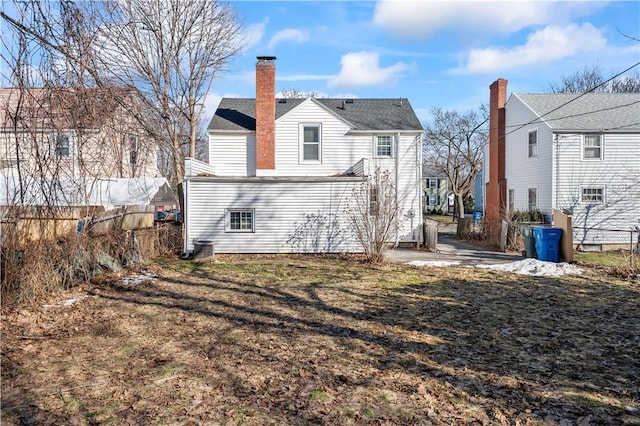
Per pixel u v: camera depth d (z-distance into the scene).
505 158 25.89
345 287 10.89
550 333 7.09
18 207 8.52
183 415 4.26
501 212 23.48
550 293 10.29
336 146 20.67
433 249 18.94
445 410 4.37
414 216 20.67
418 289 10.71
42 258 9.30
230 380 5.11
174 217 26.27
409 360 5.81
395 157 20.72
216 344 6.45
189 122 27.80
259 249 17.72
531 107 23.19
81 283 10.63
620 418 4.20
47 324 7.44
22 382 5.03
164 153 27.30
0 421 4.14
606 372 5.41
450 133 42.78
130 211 14.66
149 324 7.51
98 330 7.13
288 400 4.59
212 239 17.62
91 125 9.31
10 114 7.94
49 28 7.58
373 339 6.72
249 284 11.25
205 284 11.23
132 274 12.38
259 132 20.16
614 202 21.08
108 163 14.50
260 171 20.14
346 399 4.62
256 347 6.32
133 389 4.86
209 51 25.53
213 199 17.61
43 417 4.22
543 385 5.00
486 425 4.06
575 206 21.09
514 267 14.10
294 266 14.55
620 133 21.05
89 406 4.45
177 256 17.11
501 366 5.61
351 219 16.86
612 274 12.80
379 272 13.31
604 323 7.70
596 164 21.09
